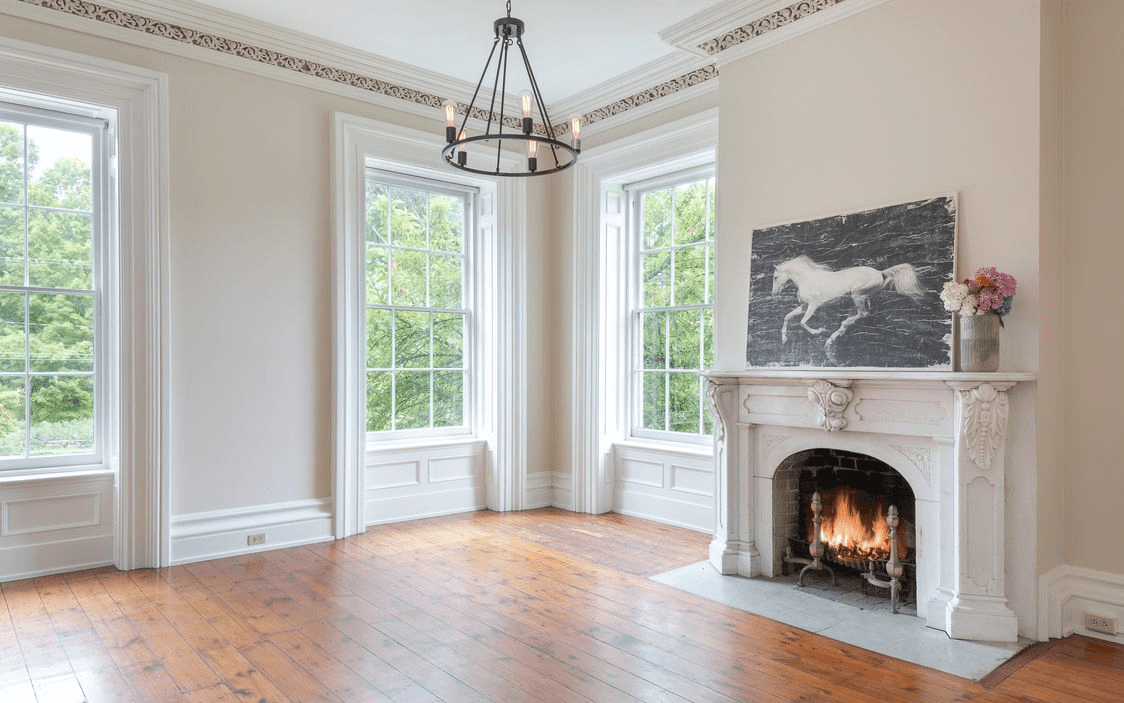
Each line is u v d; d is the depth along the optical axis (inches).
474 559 183.3
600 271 236.5
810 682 115.0
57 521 168.9
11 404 167.6
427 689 112.3
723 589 159.5
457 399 246.5
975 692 111.9
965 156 139.3
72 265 174.4
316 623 139.4
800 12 163.9
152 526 173.3
